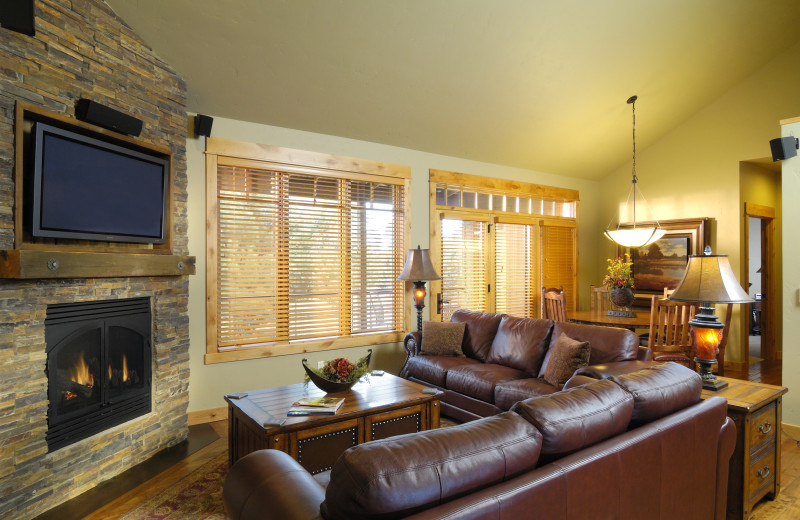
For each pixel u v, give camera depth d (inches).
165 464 120.1
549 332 148.3
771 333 243.3
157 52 130.8
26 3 79.8
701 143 231.5
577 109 203.2
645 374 73.7
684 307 159.0
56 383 101.3
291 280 168.7
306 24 134.1
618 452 58.6
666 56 184.7
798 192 140.7
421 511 43.4
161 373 129.3
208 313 152.8
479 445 49.1
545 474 50.8
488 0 140.6
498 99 183.5
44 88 98.6
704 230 228.5
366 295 187.9
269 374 163.9
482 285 223.8
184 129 139.3
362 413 104.8
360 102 166.6
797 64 201.6
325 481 71.9
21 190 93.9
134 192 120.2
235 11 125.6
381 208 192.2
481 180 221.9
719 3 166.4
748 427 91.4
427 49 151.8
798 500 102.3
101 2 112.9
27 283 94.9
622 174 264.5
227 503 59.0
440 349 167.8
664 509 66.9
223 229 156.2
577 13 152.9
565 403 59.2
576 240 263.7
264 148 162.4
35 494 95.5
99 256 106.6
